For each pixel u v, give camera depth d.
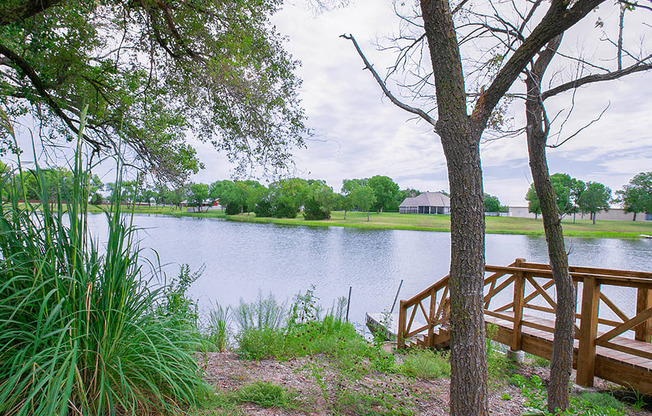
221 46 5.80
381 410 2.93
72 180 2.29
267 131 6.30
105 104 6.55
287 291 15.30
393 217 94.81
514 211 102.94
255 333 4.55
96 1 5.23
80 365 2.09
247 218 83.69
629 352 3.80
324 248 32.69
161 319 2.68
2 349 2.00
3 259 2.06
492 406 3.55
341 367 3.68
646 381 3.59
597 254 26.75
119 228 2.29
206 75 6.10
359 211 126.69
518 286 5.18
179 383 2.52
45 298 1.86
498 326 5.50
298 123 6.48
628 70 2.72
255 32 6.01
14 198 2.22
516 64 2.22
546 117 3.04
